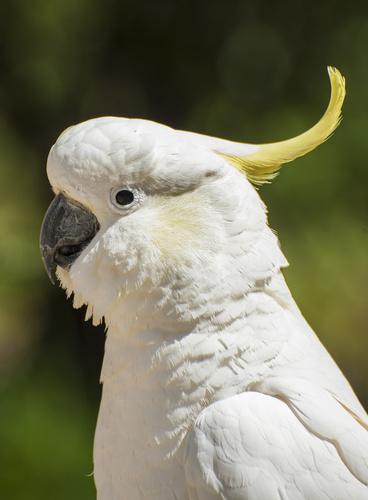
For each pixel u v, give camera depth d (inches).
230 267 210.2
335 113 227.5
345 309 527.5
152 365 211.8
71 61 565.9
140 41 563.8
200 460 201.8
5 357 622.2
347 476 202.2
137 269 212.1
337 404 211.2
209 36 549.3
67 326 581.9
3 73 566.9
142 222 213.0
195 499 205.2
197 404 208.4
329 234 506.9
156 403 211.5
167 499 211.8
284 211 503.5
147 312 212.4
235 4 545.3
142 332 213.6
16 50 557.3
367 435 209.3
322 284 510.3
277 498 198.5
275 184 498.3
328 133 227.1
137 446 215.2
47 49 556.7
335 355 561.9
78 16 557.3
